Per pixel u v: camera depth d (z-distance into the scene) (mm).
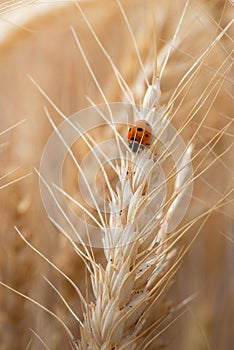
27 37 340
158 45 316
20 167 351
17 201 341
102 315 277
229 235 375
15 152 369
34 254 342
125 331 280
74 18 351
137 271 278
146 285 281
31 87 403
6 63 404
